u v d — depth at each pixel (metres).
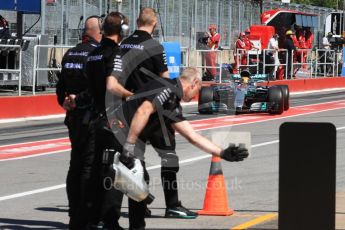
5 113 45.41
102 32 17.66
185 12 78.12
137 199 16.11
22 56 49.38
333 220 12.62
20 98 46.31
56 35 59.16
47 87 51.31
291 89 71.75
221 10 85.38
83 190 17.45
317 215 12.70
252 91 48.00
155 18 18.89
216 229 18.59
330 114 49.59
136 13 70.94
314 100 62.84
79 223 17.69
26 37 50.22
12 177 26.80
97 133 17.19
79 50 18.06
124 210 21.58
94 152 17.31
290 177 12.81
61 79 18.38
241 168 28.28
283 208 12.86
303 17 83.19
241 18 89.62
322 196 12.66
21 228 19.17
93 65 17.33
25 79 49.31
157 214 20.50
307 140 12.71
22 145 35.47
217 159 20.53
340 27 96.81
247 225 18.78
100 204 17.73
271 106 48.19
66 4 63.03
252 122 44.38
